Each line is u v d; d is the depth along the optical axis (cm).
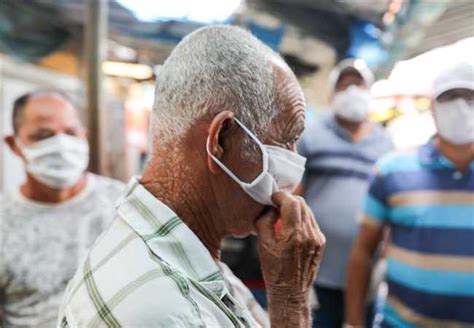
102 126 196
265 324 93
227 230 76
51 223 144
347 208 206
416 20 273
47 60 264
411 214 150
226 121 67
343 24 312
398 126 452
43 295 138
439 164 149
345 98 213
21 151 146
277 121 72
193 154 70
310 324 75
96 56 195
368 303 198
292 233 72
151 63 314
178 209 70
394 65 383
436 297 144
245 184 71
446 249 144
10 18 242
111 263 64
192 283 63
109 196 156
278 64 73
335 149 212
